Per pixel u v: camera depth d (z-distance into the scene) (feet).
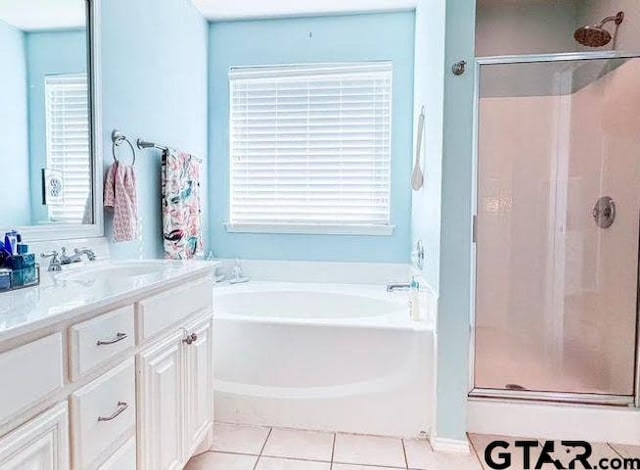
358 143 8.98
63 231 4.85
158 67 7.03
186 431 4.59
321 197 9.15
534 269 7.55
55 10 4.79
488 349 7.34
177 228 7.12
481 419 5.88
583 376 6.66
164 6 7.22
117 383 3.34
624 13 6.54
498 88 7.39
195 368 4.82
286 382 6.00
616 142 6.54
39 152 4.59
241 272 9.40
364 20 8.74
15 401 2.33
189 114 8.30
